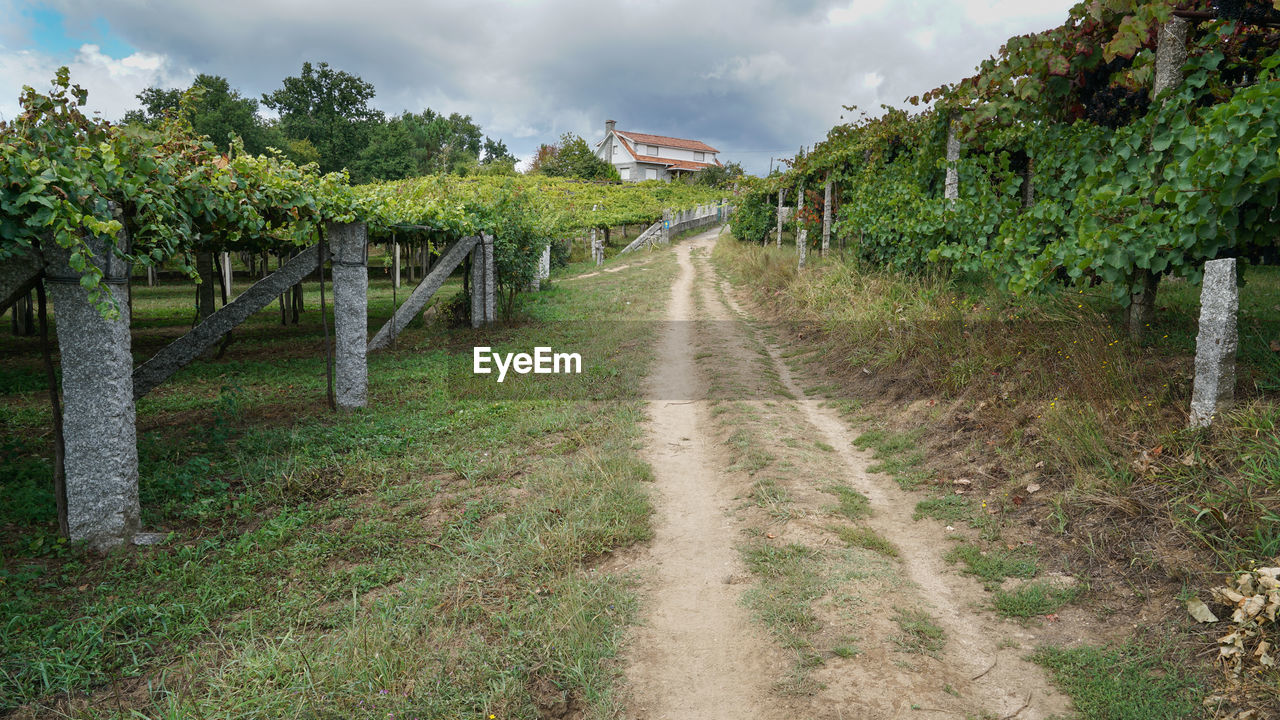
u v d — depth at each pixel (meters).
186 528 5.21
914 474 5.84
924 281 10.22
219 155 6.32
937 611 3.92
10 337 14.02
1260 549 3.56
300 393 9.45
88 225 4.27
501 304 15.48
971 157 9.48
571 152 64.75
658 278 21.66
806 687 3.28
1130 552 4.02
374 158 53.00
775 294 15.23
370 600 4.17
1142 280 6.00
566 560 4.54
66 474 4.75
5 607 3.95
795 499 5.36
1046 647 3.51
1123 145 6.09
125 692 3.39
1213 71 5.60
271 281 8.13
